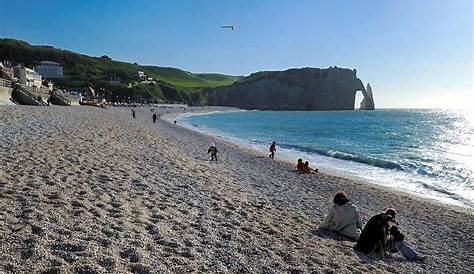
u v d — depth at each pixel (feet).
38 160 44.55
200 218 31.40
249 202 40.98
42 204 27.71
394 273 26.13
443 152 123.65
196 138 127.34
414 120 363.76
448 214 48.49
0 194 28.86
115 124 126.62
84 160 49.06
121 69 652.07
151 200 34.65
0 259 18.20
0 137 59.00
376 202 52.54
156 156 64.80
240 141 142.61
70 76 533.55
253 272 21.80
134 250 21.68
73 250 20.43
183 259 21.85
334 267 24.81
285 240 29.04
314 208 43.29
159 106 492.95
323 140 162.81
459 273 28.50
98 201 31.17
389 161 94.43
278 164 82.84
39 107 171.73
